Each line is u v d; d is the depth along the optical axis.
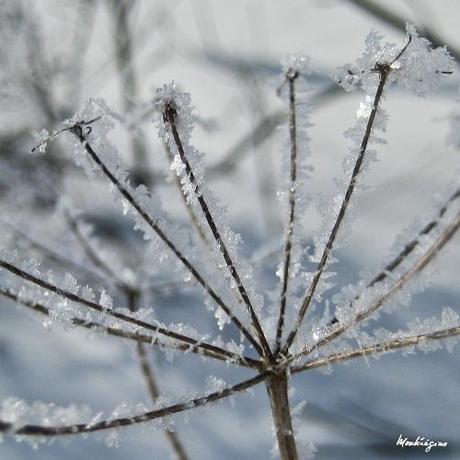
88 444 0.47
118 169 0.29
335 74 0.28
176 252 0.29
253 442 0.47
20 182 0.57
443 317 0.29
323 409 0.50
